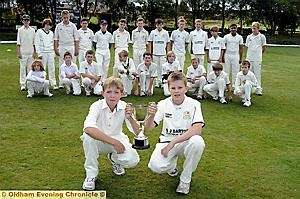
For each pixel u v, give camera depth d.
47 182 4.23
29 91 8.42
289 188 4.28
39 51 9.28
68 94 8.85
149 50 10.41
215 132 6.27
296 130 6.52
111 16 30.17
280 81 11.69
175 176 4.50
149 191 4.11
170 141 4.11
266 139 5.98
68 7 30.11
